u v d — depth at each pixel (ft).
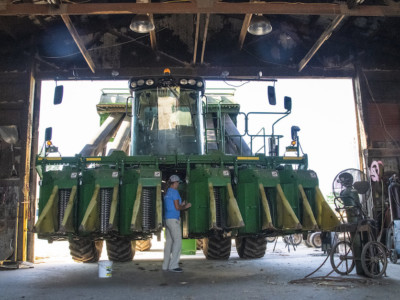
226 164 25.71
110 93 42.45
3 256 36.32
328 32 34.76
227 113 40.45
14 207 37.47
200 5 30.25
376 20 40.34
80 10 30.66
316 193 24.48
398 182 36.40
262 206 23.44
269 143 28.37
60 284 21.97
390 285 20.45
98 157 24.63
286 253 41.47
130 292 19.11
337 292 18.51
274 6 30.68
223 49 43.16
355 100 43.21
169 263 25.91
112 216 21.83
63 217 22.80
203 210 23.79
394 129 41.60
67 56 42.22
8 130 38.73
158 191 22.85
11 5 30.53
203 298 17.44
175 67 42.57
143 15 31.60
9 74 40.34
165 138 29.60
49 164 24.71
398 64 42.88
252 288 19.81
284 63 43.16
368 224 23.24
